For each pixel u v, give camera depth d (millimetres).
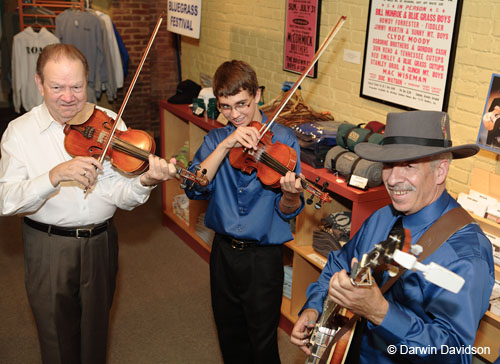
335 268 1915
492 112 2465
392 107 2996
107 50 6465
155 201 5355
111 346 3174
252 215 2404
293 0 3584
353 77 3234
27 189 2055
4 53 6988
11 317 3436
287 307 3309
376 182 2594
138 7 6934
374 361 1623
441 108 2689
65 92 2102
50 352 2381
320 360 1633
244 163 2354
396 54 2881
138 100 7359
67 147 2236
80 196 2244
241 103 2291
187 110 4207
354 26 3156
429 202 1563
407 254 1135
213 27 4672
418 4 2693
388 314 1387
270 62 3996
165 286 3840
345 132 2732
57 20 6289
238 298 2541
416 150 1464
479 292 1419
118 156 2246
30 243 2293
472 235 1491
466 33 2529
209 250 4094
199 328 3377
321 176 2748
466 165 2662
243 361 2707
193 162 2568
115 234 2477
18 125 2234
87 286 2344
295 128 2990
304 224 3080
